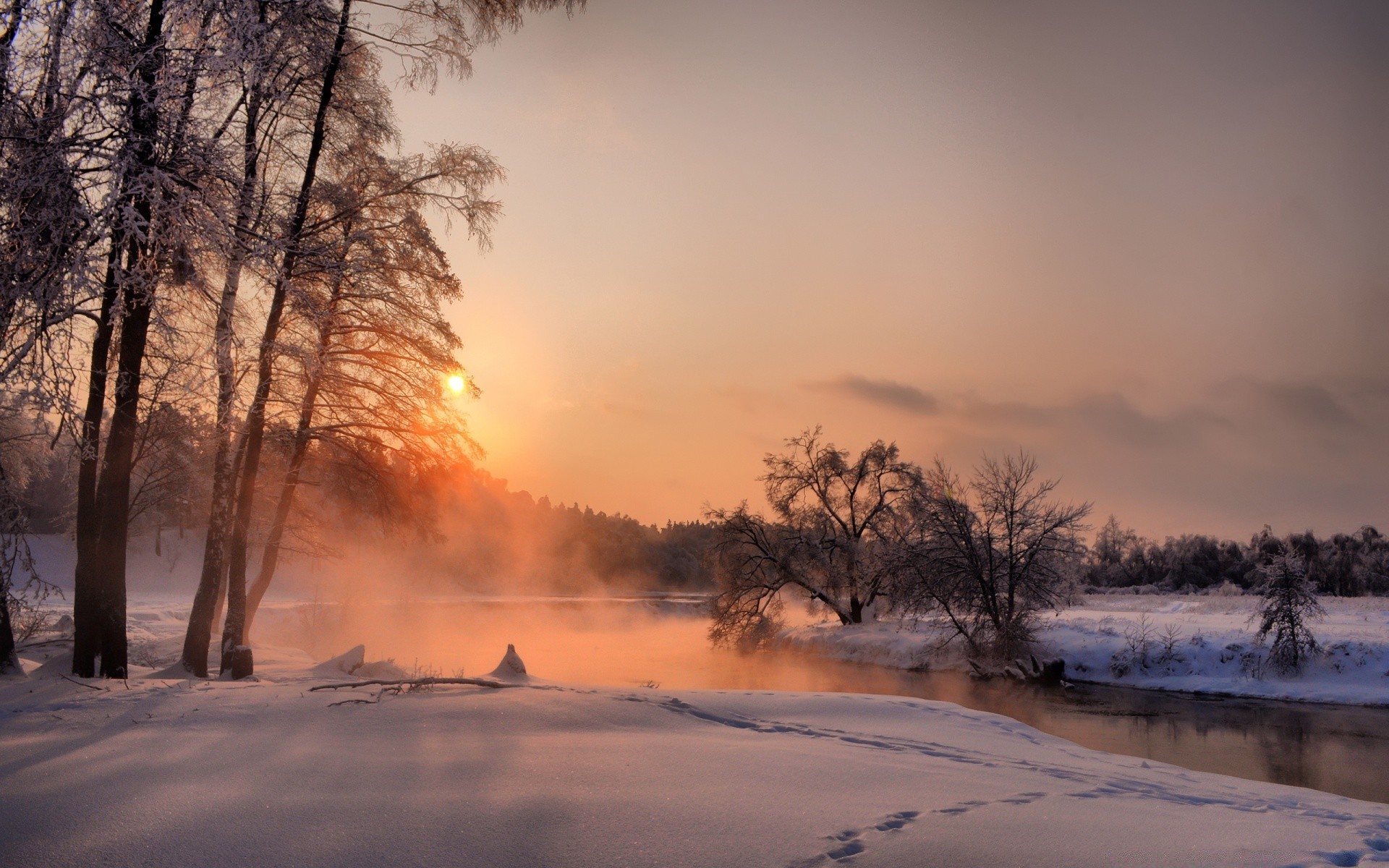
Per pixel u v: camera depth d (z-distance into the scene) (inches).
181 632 1229.1
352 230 708.7
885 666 1315.2
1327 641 1066.1
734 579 1615.4
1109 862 217.6
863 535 1674.5
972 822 252.4
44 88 381.4
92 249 385.4
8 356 366.3
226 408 591.2
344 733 362.3
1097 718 857.5
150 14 424.5
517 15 676.1
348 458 885.2
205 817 235.1
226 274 500.1
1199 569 3713.1
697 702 490.3
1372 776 606.2
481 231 730.8
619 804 257.3
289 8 527.2
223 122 468.8
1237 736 760.3
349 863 203.9
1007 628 1214.3
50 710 399.9
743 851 217.2
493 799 260.8
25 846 211.9
